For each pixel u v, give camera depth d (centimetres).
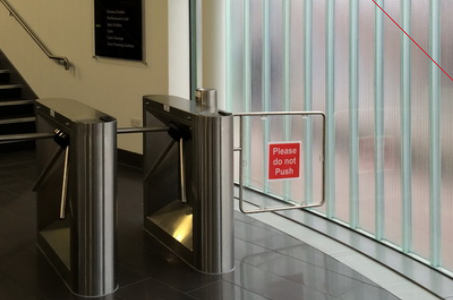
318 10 468
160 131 407
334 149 463
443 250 370
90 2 680
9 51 809
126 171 639
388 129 407
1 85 781
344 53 444
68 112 371
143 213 490
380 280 372
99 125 346
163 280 375
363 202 439
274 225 478
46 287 364
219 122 380
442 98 359
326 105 466
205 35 584
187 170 421
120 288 364
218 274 384
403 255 400
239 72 564
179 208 445
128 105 652
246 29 549
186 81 611
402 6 384
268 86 529
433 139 368
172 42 600
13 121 729
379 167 418
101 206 351
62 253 385
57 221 415
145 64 626
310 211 498
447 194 363
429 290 352
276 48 516
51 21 739
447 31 352
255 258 410
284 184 527
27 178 604
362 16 424
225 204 385
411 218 392
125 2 636
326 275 381
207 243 385
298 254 416
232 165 387
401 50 388
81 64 704
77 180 348
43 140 418
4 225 471
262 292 357
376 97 413
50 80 749
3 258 408
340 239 438
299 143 466
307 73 482
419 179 383
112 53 659
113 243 358
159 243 440
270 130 533
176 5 598
